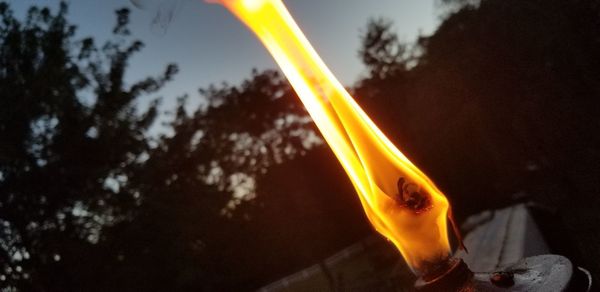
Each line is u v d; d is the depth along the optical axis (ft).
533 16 62.69
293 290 52.47
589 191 52.16
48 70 46.19
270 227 61.31
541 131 64.23
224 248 59.21
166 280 51.47
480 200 78.18
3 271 43.11
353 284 24.32
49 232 45.19
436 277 4.11
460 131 81.46
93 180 47.19
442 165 84.74
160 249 51.24
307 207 62.44
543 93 63.26
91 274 45.98
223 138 68.85
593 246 29.76
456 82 81.15
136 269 49.11
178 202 54.80
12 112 43.80
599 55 56.29
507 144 73.00
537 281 4.20
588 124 57.72
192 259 53.98
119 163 50.90
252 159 74.74
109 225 50.06
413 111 94.27
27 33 46.39
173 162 58.23
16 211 43.91
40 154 45.42
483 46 73.82
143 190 53.11
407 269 23.63
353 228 73.97
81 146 47.26
